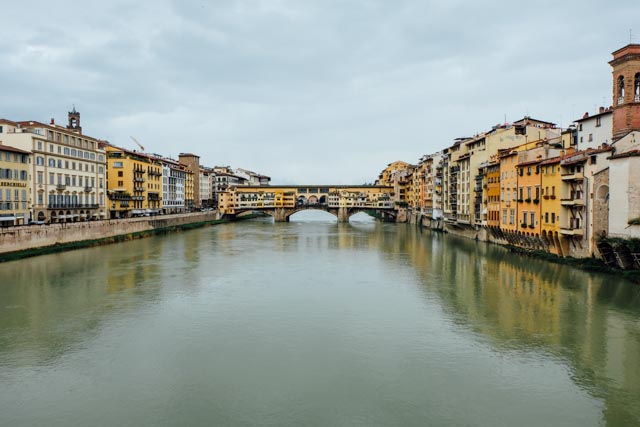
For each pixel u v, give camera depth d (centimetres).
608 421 2220
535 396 2453
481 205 8675
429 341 3234
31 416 2286
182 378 2688
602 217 5219
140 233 9875
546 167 6125
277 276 5525
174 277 5394
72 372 2766
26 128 8188
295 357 2981
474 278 5256
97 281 5116
